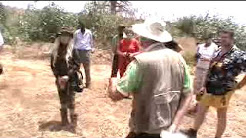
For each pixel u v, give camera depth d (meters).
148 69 3.60
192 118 8.05
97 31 19.62
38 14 20.38
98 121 8.13
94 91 10.54
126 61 8.96
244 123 8.49
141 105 3.67
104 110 8.91
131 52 8.95
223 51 6.24
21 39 19.12
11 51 17.30
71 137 7.15
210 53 8.76
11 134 7.11
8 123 7.64
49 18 20.02
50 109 8.63
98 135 7.44
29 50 17.48
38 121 7.82
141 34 3.73
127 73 3.65
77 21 20.30
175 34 19.64
